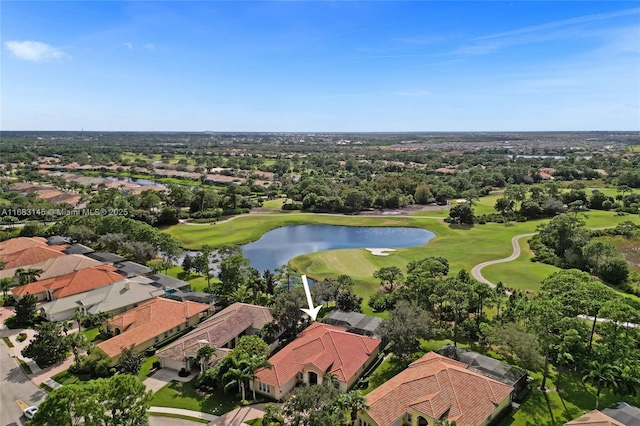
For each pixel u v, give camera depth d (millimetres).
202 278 100938
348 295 78000
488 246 126938
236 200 187250
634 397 51781
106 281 86000
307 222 169750
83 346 59656
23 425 47094
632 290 87312
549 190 184125
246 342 55188
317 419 40812
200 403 51438
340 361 56250
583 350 57531
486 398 46938
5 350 65000
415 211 187750
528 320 57156
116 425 40062
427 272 76625
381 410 45281
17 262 100000
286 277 90188
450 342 66875
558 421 47531
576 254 103188
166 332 69500
